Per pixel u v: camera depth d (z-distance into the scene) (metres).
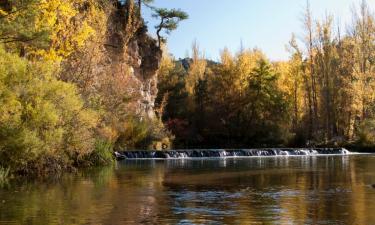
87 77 30.95
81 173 23.92
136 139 43.88
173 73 81.25
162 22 60.25
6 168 19.92
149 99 55.84
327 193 16.16
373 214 12.01
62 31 28.45
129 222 10.89
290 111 66.44
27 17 22.17
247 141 64.94
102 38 34.72
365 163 33.56
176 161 36.69
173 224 10.69
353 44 65.00
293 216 11.71
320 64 64.94
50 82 21.70
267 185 18.75
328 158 41.41
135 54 52.53
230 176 22.88
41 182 19.22
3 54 19.88
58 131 20.70
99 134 31.39
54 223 10.72
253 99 65.69
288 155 47.38
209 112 68.62
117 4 52.28
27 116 19.91
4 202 13.75
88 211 12.31
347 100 62.22
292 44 67.19
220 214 11.97
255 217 11.59
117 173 24.38
